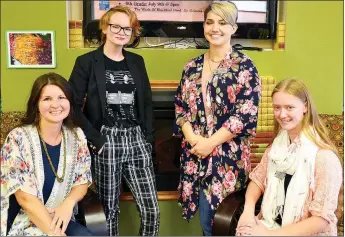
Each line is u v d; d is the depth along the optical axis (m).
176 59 2.41
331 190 1.55
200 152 1.90
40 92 1.69
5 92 2.35
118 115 1.96
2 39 2.30
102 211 1.74
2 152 1.68
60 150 1.76
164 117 2.40
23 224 1.68
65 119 1.82
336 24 2.45
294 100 1.63
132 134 1.99
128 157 1.99
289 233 1.53
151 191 2.04
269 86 2.36
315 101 2.51
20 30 2.31
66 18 2.35
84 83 1.94
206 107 1.92
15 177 1.64
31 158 1.69
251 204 1.76
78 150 1.81
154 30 2.47
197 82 1.95
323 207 1.54
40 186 1.70
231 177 1.92
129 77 1.97
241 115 1.86
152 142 2.09
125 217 2.41
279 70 2.47
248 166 1.97
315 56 2.47
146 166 2.04
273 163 1.73
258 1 2.50
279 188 1.69
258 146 2.38
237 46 2.48
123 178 2.19
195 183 1.99
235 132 1.86
